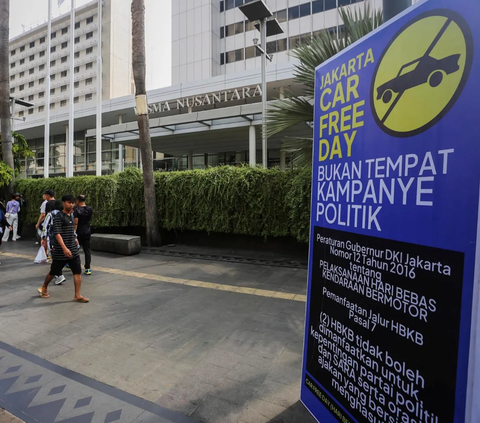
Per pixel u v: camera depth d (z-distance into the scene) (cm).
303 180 703
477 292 117
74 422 226
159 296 502
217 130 1711
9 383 274
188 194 939
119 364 304
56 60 5803
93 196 1097
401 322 148
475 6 118
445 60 129
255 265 713
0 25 1202
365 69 169
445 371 128
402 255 148
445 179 129
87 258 642
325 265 204
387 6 264
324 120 204
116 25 5122
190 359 312
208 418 230
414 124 141
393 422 152
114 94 5100
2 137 1235
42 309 448
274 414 233
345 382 184
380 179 160
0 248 970
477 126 118
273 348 332
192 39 3177
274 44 2855
